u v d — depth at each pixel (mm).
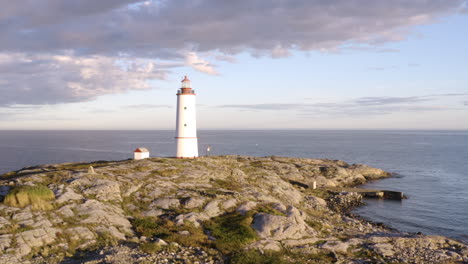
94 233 23422
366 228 37688
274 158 89312
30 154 174750
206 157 66000
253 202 35125
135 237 24016
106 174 39125
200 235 25641
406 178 86438
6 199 25344
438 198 61156
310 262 23312
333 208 50812
